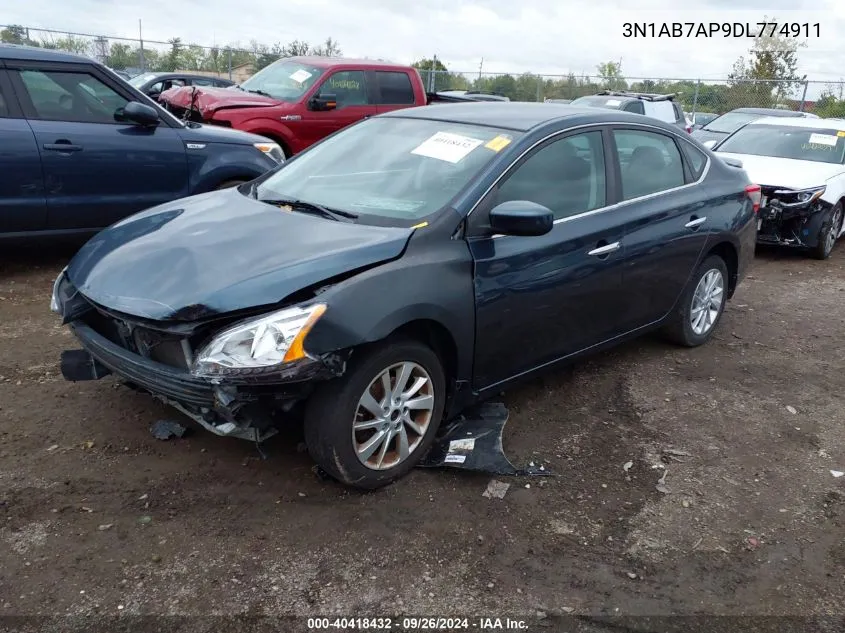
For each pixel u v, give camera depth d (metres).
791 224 8.45
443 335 3.50
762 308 6.68
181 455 3.60
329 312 2.96
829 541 3.26
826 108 20.86
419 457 3.53
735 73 26.36
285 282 3.00
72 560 2.85
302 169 4.39
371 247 3.25
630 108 14.88
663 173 4.82
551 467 3.72
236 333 2.91
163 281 3.14
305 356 2.89
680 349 5.44
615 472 3.72
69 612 2.60
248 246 3.31
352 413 3.15
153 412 3.98
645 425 4.24
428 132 4.22
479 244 3.57
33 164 5.91
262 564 2.90
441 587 2.84
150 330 3.06
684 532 3.26
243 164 7.06
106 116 6.41
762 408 4.55
